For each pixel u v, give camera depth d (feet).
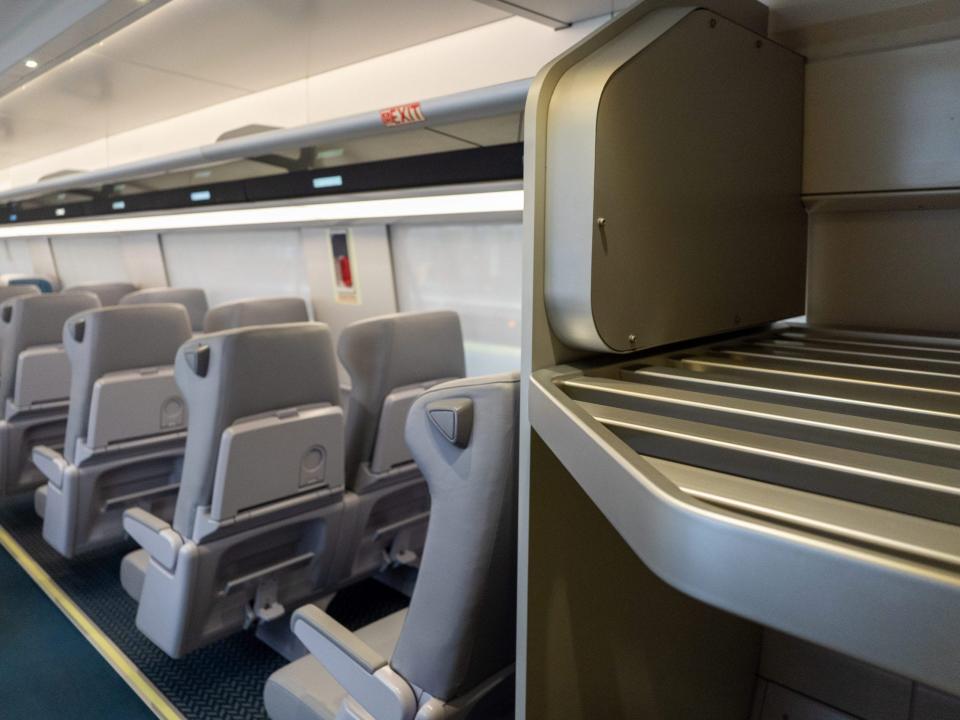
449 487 4.35
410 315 8.54
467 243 11.66
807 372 3.59
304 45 9.91
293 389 7.49
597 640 4.20
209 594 7.59
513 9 7.20
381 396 8.50
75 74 11.52
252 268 17.03
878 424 2.49
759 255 4.94
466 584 4.39
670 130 3.86
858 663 5.34
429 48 9.75
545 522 3.70
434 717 4.62
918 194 4.95
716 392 3.33
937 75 4.80
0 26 9.93
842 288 5.59
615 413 2.89
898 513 2.00
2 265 35.01
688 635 5.07
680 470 2.40
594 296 3.38
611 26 3.82
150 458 10.64
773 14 4.87
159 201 14.43
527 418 3.49
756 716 5.91
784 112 5.10
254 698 8.09
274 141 10.19
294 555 8.39
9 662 8.84
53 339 12.50
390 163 9.20
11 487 12.71
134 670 8.65
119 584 10.87
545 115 3.44
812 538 1.82
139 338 10.04
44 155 22.93
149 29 9.10
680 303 4.09
